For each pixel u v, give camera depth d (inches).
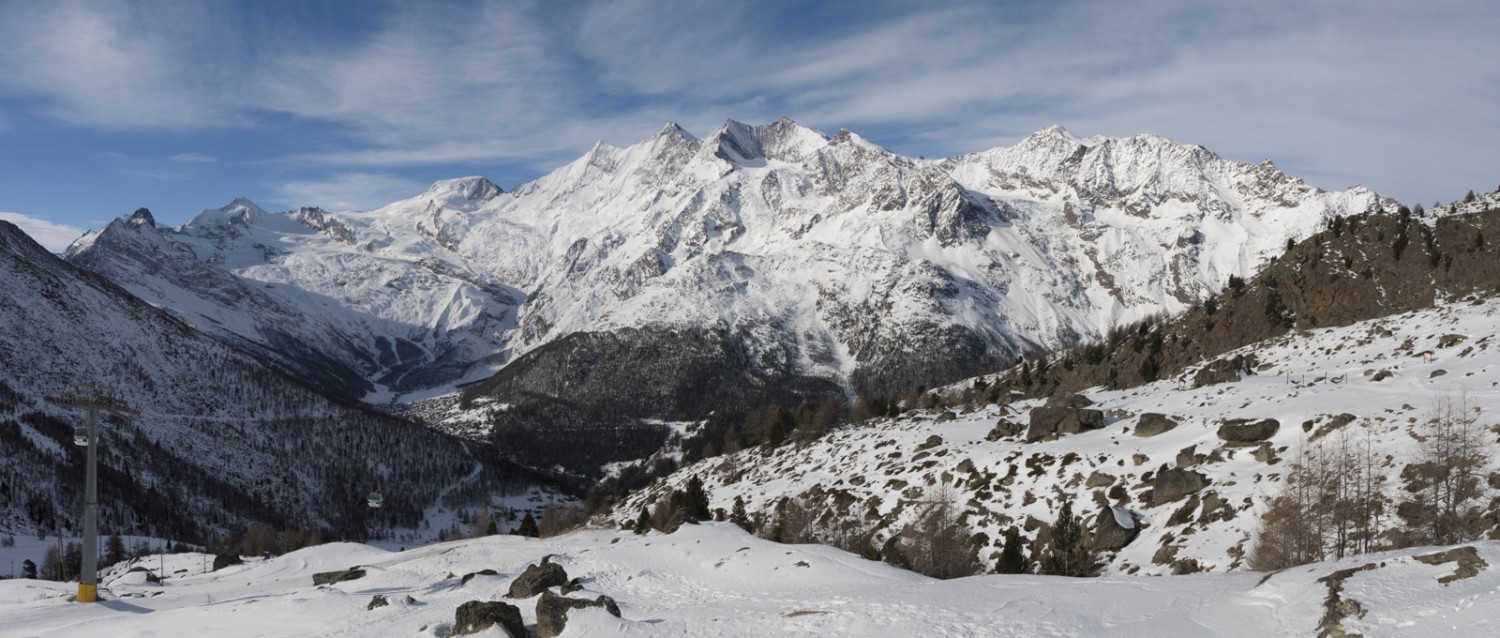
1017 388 6707.7
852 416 6732.3
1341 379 3472.0
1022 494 3068.4
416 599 2171.5
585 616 1750.7
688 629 1673.2
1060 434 3563.0
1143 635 1374.3
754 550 2263.8
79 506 7859.3
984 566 2773.1
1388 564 1401.3
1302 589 1418.6
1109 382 5600.4
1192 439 3070.9
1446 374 3112.7
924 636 1462.8
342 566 3181.6
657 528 3491.6
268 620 2041.1
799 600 1828.2
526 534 4817.9
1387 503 2181.3
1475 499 2090.3
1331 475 2256.4
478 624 1729.8
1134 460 2997.0
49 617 2304.4
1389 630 1213.7
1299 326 5305.1
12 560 6225.4
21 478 7839.6
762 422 7170.3
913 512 3240.7
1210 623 1392.7
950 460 3553.2
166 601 2534.5
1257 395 3422.7
